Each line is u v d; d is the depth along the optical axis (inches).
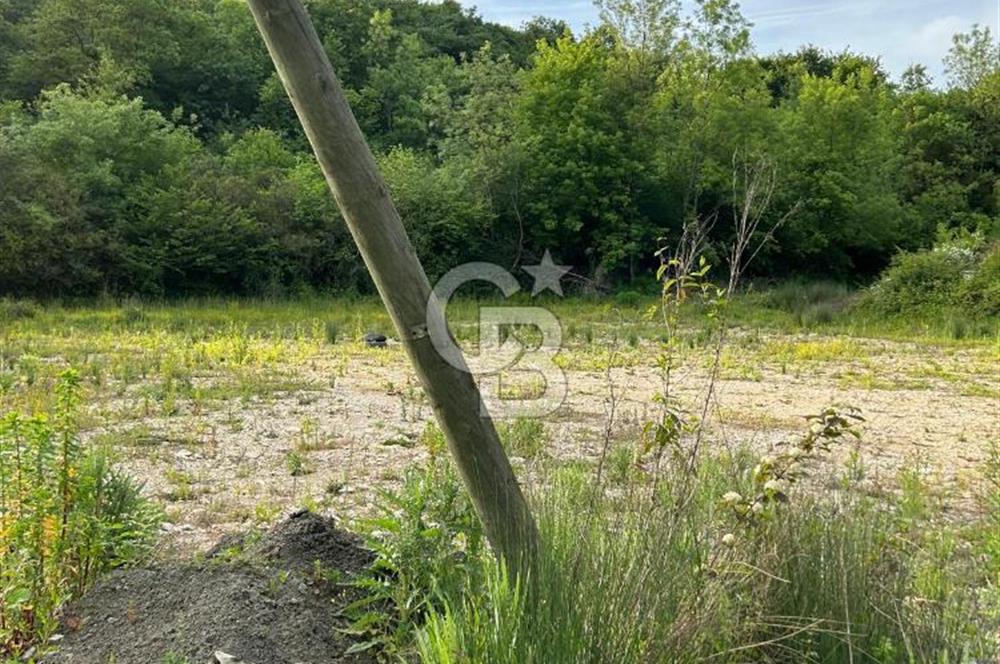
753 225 138.9
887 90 1980.8
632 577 117.3
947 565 157.8
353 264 1185.4
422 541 142.1
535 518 132.9
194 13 1822.1
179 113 1459.2
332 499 256.7
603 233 1317.7
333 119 112.7
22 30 1696.6
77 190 1059.9
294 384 470.0
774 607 126.5
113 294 1039.0
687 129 1368.1
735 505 130.0
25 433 153.6
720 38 1402.6
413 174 1283.2
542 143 1331.2
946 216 1686.8
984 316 986.1
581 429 346.6
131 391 435.5
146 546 176.1
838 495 169.5
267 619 137.7
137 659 131.8
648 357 618.2
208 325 818.2
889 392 521.0
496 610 110.0
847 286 1400.1
